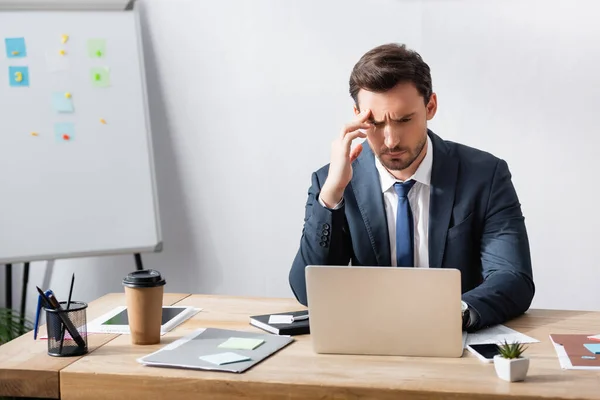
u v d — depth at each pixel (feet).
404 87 6.10
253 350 5.26
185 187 11.25
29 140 10.19
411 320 5.12
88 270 11.57
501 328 5.81
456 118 10.48
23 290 10.71
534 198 10.37
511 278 6.12
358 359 5.11
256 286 11.21
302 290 6.38
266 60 10.86
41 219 10.18
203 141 11.14
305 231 6.44
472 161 6.81
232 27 10.90
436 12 10.38
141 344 5.51
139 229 10.52
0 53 10.16
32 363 5.12
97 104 10.41
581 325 5.86
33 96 10.21
